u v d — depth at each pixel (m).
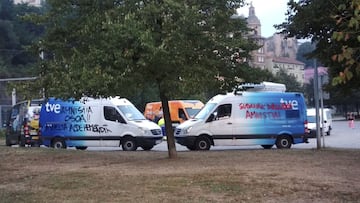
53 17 15.95
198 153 19.25
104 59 13.77
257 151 20.16
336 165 14.24
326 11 16.06
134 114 24.83
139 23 13.59
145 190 10.19
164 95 16.33
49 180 12.05
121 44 13.70
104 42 13.88
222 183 10.81
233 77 16.36
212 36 15.05
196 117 24.17
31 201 9.32
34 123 29.16
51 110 24.94
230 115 23.47
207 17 15.22
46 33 16.19
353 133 42.41
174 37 13.66
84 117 24.53
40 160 17.31
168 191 10.02
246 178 11.48
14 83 15.92
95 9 15.27
